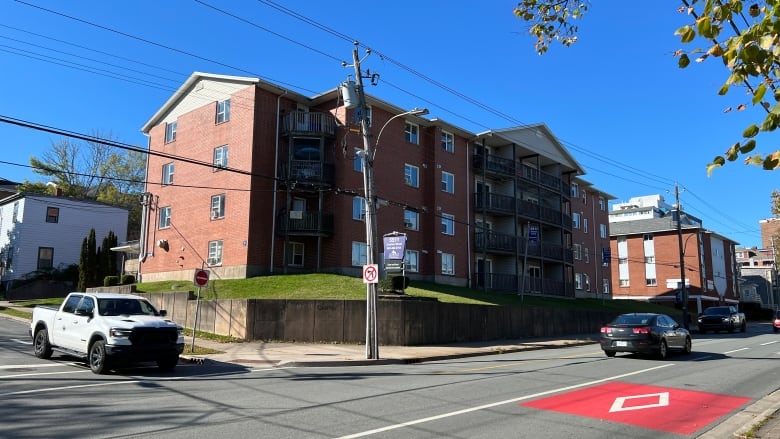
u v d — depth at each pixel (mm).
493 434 7488
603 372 14625
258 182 30031
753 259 121125
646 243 69000
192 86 34812
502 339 27641
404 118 34938
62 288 41188
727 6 4223
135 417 8328
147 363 15797
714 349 22938
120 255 45500
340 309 22188
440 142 37000
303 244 31625
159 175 36750
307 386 11773
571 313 33969
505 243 39906
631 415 8992
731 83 4219
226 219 30719
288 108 32031
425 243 35375
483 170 39312
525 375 13938
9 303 35281
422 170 35938
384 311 22281
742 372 14750
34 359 15562
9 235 44844
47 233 44281
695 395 11016
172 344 13930
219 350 18719
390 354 19078
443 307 24266
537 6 7688
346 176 30984
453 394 10781
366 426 7848
